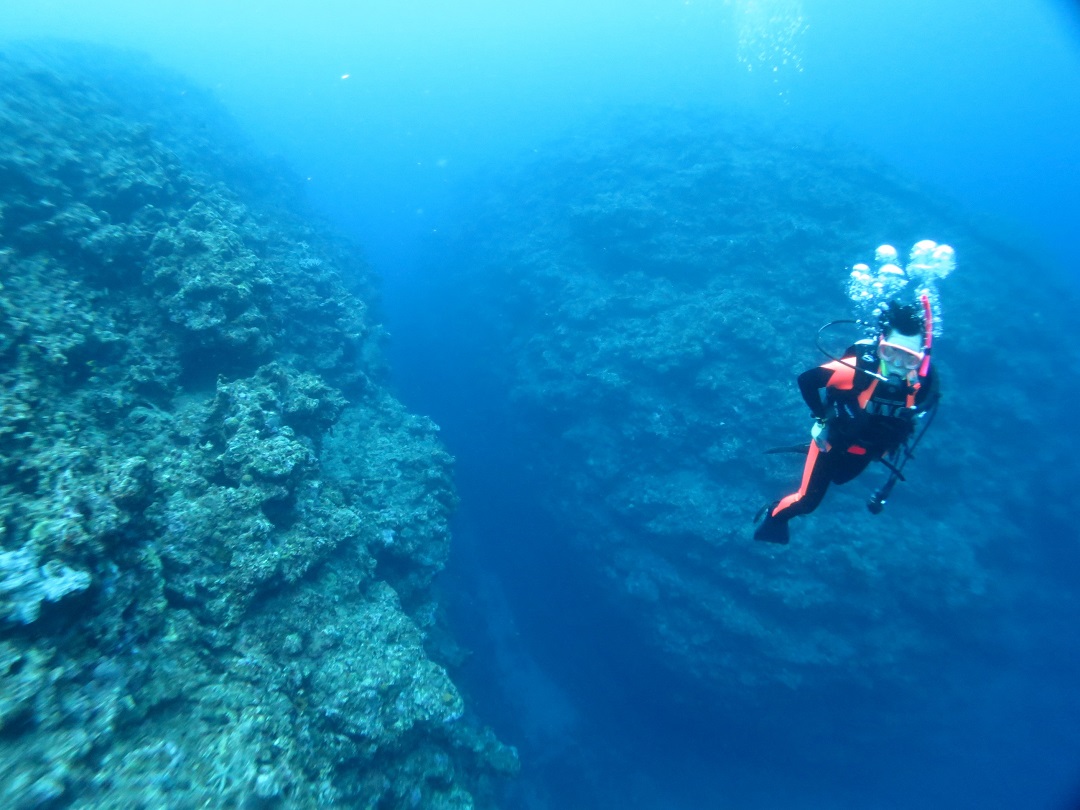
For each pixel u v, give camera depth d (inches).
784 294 826.8
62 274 328.8
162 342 344.5
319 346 536.4
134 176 437.1
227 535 253.0
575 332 916.0
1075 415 750.5
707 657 693.9
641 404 791.7
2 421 203.5
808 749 705.0
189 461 279.1
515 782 693.9
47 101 534.3
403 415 597.0
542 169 1434.5
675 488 744.3
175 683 200.4
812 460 131.3
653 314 873.5
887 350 111.7
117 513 191.9
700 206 1017.5
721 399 743.1
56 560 163.8
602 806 723.4
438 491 529.7
